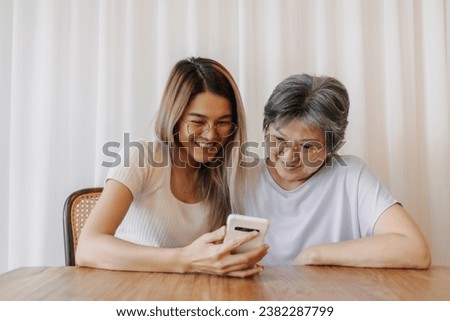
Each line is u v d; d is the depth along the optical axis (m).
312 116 1.01
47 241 1.43
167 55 1.44
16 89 1.45
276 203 1.16
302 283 0.72
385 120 1.51
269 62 1.46
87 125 1.47
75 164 1.46
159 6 1.44
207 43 1.45
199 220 1.10
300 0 1.49
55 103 1.44
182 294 0.65
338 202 1.13
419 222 1.51
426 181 1.52
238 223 0.78
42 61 1.45
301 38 1.49
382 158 1.51
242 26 1.45
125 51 1.45
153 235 1.07
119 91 1.45
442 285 0.71
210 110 1.01
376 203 1.04
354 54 1.47
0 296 0.64
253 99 1.46
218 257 0.75
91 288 0.68
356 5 1.47
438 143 1.50
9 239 1.44
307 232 1.14
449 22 1.52
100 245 0.82
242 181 1.12
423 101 1.53
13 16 1.46
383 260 0.85
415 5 1.53
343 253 0.87
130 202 0.97
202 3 1.44
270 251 1.15
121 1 1.45
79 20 1.46
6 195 1.48
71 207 1.27
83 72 1.46
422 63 1.53
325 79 1.05
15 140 1.44
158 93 1.45
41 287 0.69
